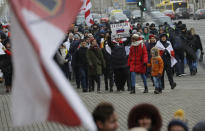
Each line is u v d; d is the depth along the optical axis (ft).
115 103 91.66
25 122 25.58
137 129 28.40
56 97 24.94
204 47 223.71
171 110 82.99
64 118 24.86
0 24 181.57
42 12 27.45
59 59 108.58
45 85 25.14
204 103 89.25
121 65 109.81
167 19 271.90
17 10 25.11
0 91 116.98
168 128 31.81
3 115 81.30
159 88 105.40
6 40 117.80
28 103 25.50
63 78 24.94
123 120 74.38
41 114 25.46
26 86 25.46
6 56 111.65
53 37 27.27
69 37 135.03
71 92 24.63
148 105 32.76
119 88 112.37
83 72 113.39
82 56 113.70
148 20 281.13
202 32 314.76
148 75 140.97
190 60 145.38
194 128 37.40
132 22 330.34
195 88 114.42
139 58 104.99
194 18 471.62
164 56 110.52
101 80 145.07
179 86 120.37
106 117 32.81
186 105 87.66
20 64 25.43
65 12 27.86
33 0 27.40
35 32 26.94
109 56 113.91
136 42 105.09
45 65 24.81
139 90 113.80
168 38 140.67
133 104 90.12
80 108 24.25
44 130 68.74
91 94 105.60
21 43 25.44
